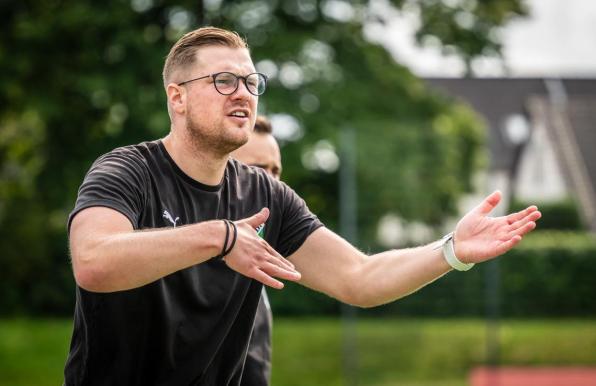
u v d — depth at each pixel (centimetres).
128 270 411
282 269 423
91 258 414
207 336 503
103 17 2402
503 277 2100
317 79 2503
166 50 2428
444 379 1836
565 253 2075
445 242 503
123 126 2516
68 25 2420
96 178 455
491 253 481
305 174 2550
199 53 488
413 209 1891
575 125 2544
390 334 1848
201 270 495
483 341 1934
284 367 2145
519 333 2072
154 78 2408
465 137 2030
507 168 5016
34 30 2434
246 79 489
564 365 2017
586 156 2406
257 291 526
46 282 3016
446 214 1911
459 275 1877
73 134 2609
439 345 1872
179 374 506
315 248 541
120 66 2428
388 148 1891
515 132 5131
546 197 2225
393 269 519
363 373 1830
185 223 492
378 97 2634
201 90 485
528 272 2086
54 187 2622
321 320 2831
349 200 1769
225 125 484
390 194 1888
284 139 2467
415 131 1902
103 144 2538
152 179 486
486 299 1867
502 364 1956
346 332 1792
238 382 550
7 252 2972
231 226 420
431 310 1870
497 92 5356
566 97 5275
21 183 2962
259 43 2459
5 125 2766
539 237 2127
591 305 2061
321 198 2948
